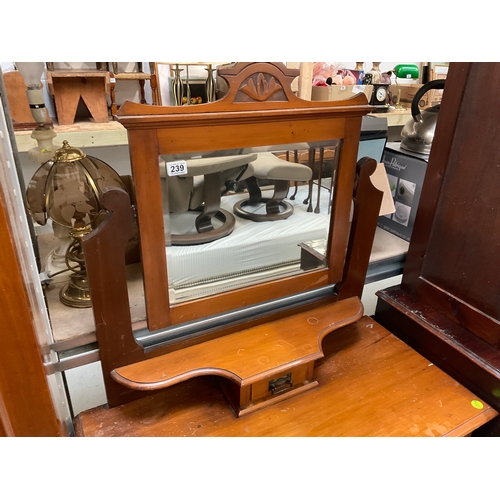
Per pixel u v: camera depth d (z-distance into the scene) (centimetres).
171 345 81
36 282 68
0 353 52
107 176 80
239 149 69
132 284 88
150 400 82
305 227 85
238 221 77
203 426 76
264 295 85
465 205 85
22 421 58
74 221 76
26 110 117
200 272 77
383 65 192
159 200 65
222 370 73
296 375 83
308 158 77
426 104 173
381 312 109
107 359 74
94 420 77
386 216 118
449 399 83
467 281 89
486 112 77
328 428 76
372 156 108
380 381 87
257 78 66
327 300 96
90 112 133
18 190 65
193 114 62
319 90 138
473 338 89
